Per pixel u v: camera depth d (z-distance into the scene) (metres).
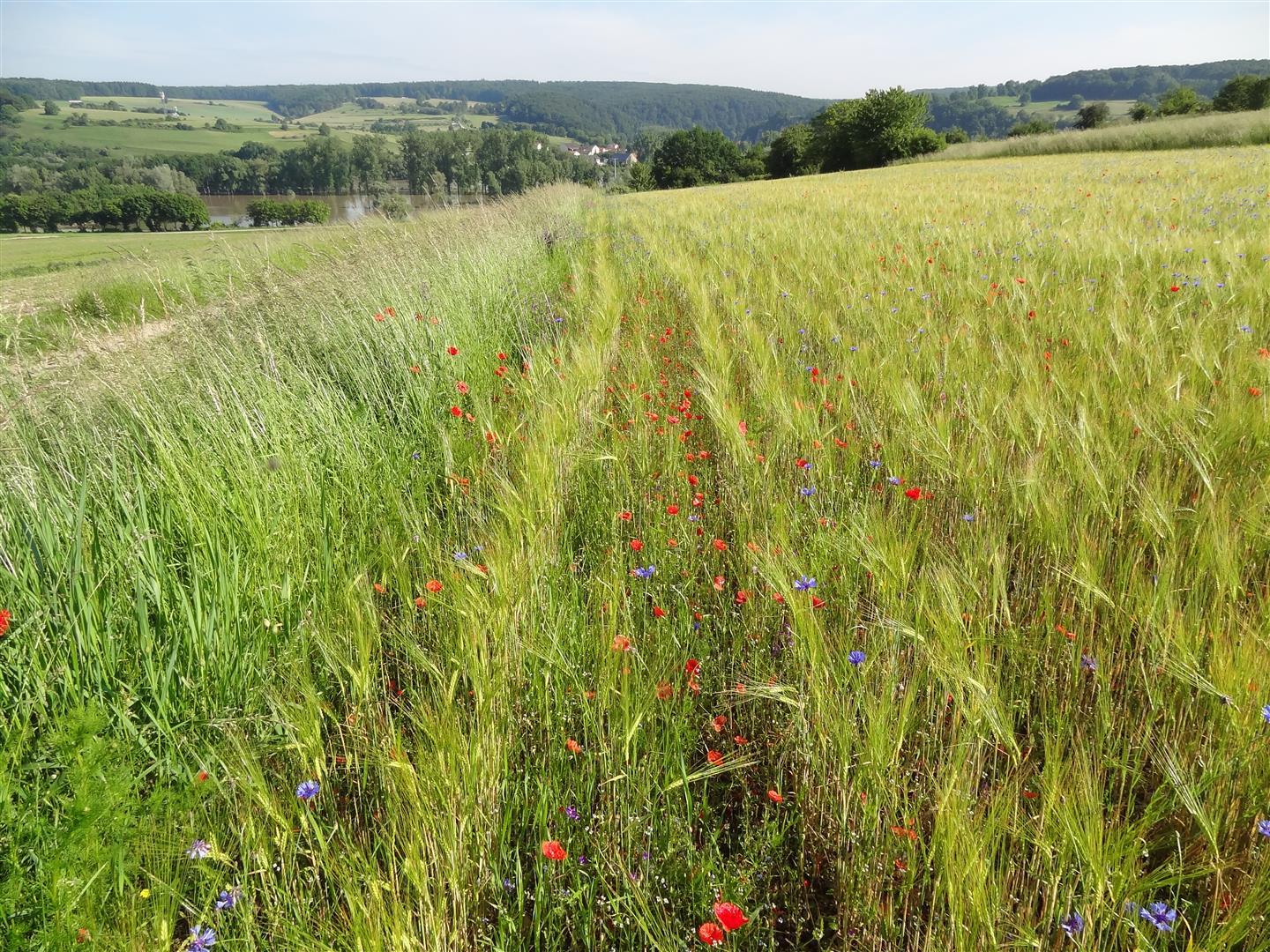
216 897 1.75
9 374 3.84
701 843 2.05
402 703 2.41
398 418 4.84
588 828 1.92
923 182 25.14
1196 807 1.67
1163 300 6.28
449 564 2.70
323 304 6.03
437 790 1.73
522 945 1.72
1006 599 2.50
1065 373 4.36
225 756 2.08
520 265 10.19
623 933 1.71
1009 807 1.69
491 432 3.95
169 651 2.40
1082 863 1.58
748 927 1.75
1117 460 3.18
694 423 4.55
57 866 1.53
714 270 9.20
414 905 1.69
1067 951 1.61
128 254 6.36
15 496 2.84
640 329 6.44
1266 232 8.85
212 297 6.36
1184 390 3.99
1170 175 20.34
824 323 6.09
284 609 2.70
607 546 3.16
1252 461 3.27
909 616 2.34
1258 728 1.81
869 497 3.32
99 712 1.93
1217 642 1.99
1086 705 2.32
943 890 1.62
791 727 2.15
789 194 23.56
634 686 2.11
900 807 1.90
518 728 2.16
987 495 3.19
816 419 3.86
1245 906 1.46
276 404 4.13
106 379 3.95
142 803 1.80
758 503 3.23
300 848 1.80
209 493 3.17
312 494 3.44
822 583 2.73
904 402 3.95
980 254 9.07
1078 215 12.34
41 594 2.46
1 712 2.06
